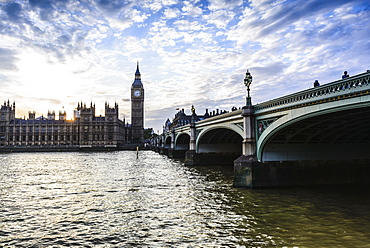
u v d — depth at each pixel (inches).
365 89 571.5
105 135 6663.4
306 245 504.4
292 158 1008.2
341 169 1030.4
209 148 1980.8
